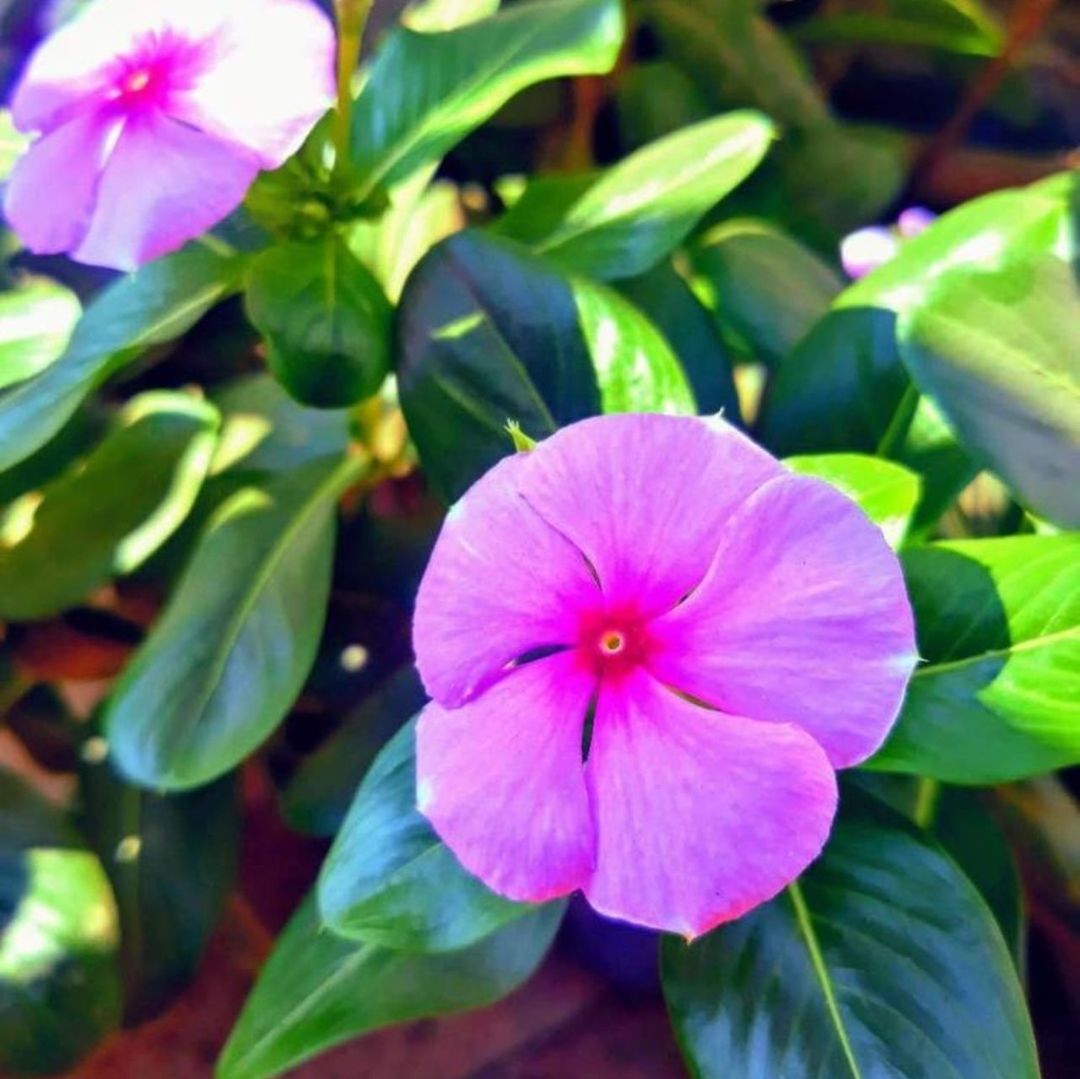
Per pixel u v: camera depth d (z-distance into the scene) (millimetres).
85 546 283
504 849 201
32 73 248
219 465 306
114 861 303
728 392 278
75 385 247
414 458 311
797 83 367
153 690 265
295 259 260
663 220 270
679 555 198
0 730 329
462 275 257
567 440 194
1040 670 226
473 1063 330
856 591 196
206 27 238
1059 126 427
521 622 200
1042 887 295
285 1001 250
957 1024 229
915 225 347
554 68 267
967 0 376
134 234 233
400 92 273
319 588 277
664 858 199
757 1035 235
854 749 198
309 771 292
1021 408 241
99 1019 281
